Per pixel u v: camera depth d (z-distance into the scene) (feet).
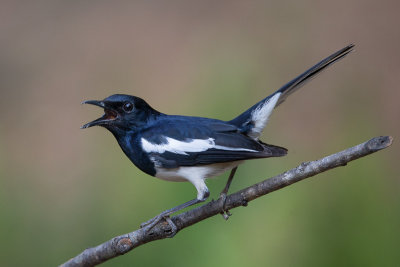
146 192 33.04
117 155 39.93
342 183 32.60
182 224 25.34
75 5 65.05
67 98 55.67
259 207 31.78
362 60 53.83
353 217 31.81
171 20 60.49
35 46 61.05
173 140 27.53
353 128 45.50
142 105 28.25
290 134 48.73
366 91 51.70
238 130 28.12
